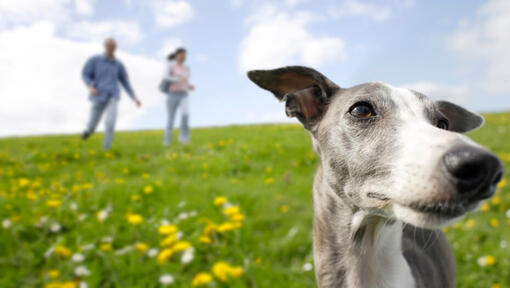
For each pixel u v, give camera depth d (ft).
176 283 6.09
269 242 7.87
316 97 4.82
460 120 5.51
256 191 11.03
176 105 21.48
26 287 5.99
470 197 3.02
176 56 21.08
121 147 21.67
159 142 25.08
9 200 9.75
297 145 18.31
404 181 3.34
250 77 4.66
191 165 15.08
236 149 17.90
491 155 2.86
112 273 6.23
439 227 3.22
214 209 9.31
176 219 8.34
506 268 6.72
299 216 9.43
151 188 10.58
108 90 18.63
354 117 4.07
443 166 3.04
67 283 5.63
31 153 18.19
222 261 6.60
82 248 6.86
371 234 4.25
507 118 36.86
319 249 4.61
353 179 4.01
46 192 10.89
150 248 7.19
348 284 4.35
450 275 5.22
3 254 7.06
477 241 8.02
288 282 6.20
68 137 32.96
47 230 7.95
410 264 4.51
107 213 8.79
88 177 13.34
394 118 3.88
